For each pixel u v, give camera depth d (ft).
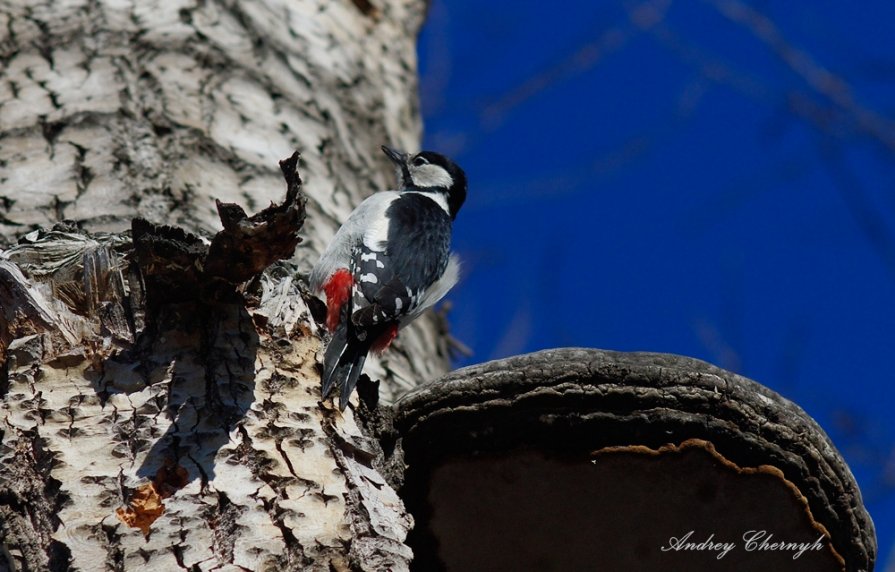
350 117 34.04
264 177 27.99
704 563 22.25
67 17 30.17
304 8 36.04
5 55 29.19
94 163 26.30
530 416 21.34
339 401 20.15
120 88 28.32
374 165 34.27
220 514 17.98
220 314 20.07
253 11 33.12
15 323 19.89
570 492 21.71
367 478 19.47
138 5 31.09
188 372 19.42
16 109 27.55
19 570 17.52
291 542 17.93
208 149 27.89
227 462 18.52
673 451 21.07
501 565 23.00
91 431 18.71
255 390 19.51
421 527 22.52
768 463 21.09
